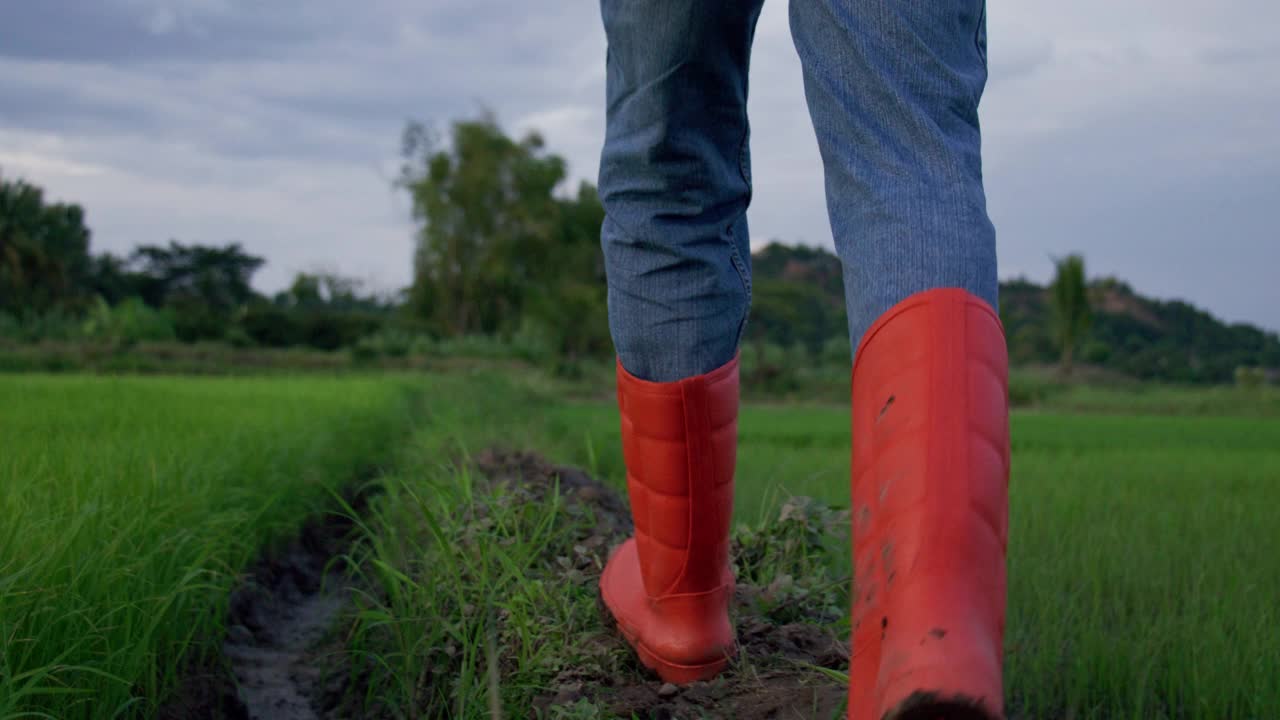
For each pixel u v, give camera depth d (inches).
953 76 30.9
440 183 1844.2
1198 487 217.3
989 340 27.7
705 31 41.8
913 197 29.4
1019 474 232.4
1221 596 94.4
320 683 92.5
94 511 81.9
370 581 117.0
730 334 48.8
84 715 67.3
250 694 92.2
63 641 67.4
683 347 47.4
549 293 1700.3
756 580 83.7
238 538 116.3
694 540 52.1
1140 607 88.9
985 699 22.9
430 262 1868.8
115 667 72.0
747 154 48.8
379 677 83.0
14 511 81.0
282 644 110.1
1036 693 70.9
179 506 101.5
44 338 1378.0
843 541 90.9
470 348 1578.5
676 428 48.6
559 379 1422.2
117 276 2571.4
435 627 76.8
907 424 26.9
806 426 544.7
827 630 68.6
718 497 51.0
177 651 88.0
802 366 1723.7
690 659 56.2
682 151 45.1
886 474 27.1
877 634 26.7
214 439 168.7
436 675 74.7
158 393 323.3
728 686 55.8
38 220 2145.7
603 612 64.8
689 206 46.3
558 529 96.1
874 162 30.7
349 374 1126.4
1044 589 92.2
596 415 490.3
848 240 31.1
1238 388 1606.8
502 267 1774.1
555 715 55.5
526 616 70.4
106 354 1254.9
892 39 31.0
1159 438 520.1
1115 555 113.0
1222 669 72.1
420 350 1565.0
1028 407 1320.1
